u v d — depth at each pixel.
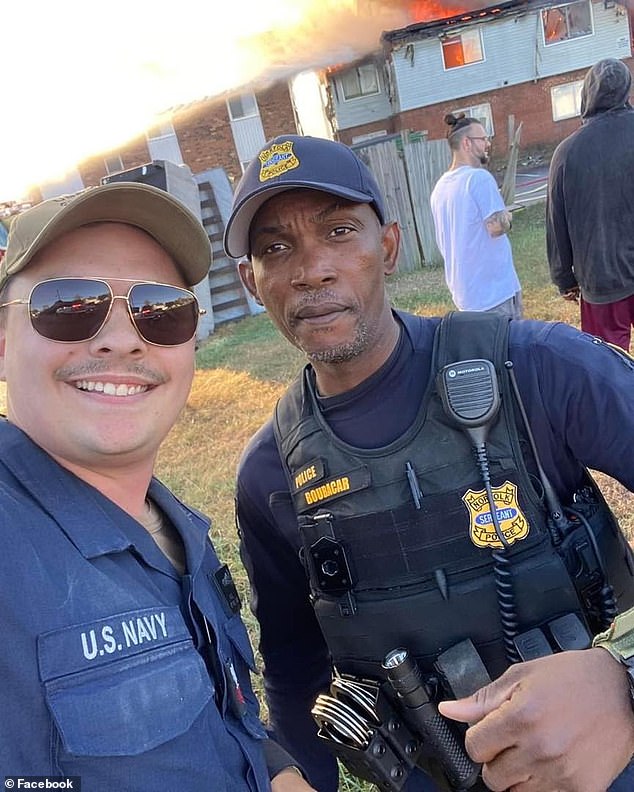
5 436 1.04
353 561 1.42
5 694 0.83
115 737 0.86
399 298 8.49
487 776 1.06
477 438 1.33
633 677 1.03
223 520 3.76
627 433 1.30
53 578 0.91
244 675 1.27
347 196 1.36
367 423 1.42
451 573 1.36
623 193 3.54
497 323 1.42
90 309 1.06
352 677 1.49
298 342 1.45
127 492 1.15
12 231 1.12
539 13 21.86
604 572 1.39
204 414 5.64
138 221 1.12
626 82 3.54
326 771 1.85
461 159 4.33
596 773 1.00
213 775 0.96
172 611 1.02
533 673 1.04
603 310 3.78
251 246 1.46
